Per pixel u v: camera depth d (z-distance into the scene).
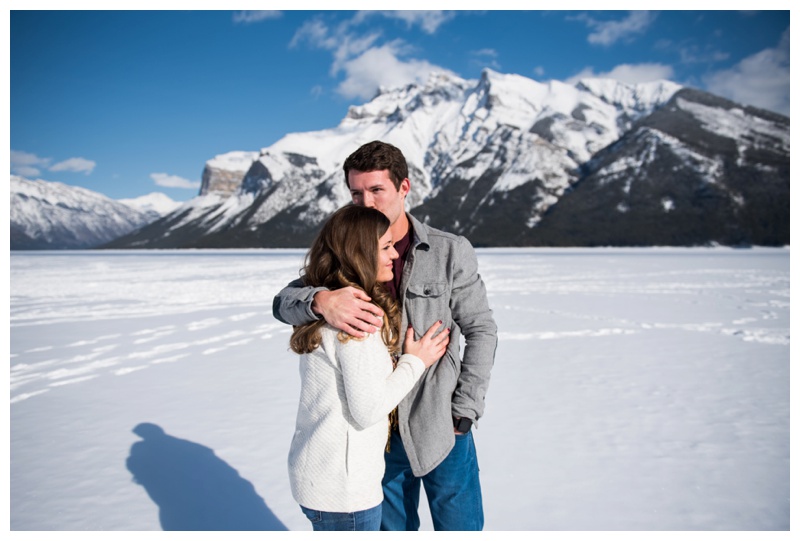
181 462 3.68
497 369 6.17
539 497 3.13
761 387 5.34
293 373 6.14
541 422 4.38
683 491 3.19
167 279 21.95
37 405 4.99
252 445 3.98
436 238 2.06
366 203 2.03
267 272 26.84
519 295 14.35
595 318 10.09
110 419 4.59
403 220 2.11
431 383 1.97
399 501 2.15
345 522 1.78
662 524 2.84
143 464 3.65
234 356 7.08
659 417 4.48
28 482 3.39
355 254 1.75
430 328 1.94
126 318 10.66
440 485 2.01
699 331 8.60
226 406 4.93
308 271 1.86
